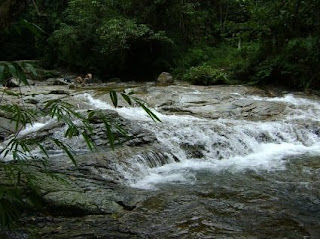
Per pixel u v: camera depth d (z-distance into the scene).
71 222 4.45
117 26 17.20
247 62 16.14
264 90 14.46
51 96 11.46
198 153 8.01
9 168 2.21
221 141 8.39
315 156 8.09
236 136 8.73
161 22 19.72
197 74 15.89
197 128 8.78
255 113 10.94
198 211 4.77
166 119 9.84
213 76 15.76
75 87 15.13
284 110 11.30
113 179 6.01
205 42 21.30
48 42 22.77
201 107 11.34
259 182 6.16
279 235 4.14
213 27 22.41
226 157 8.10
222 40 21.55
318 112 11.32
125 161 6.70
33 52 26.47
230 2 21.44
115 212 4.73
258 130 9.30
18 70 1.55
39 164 6.09
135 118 9.79
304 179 6.33
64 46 20.69
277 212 4.79
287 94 13.83
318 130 9.74
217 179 6.34
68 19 21.00
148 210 4.80
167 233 4.18
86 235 4.13
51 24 22.19
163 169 7.02
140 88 13.64
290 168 7.09
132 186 5.89
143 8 19.19
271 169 7.03
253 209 4.89
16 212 1.96
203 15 21.45
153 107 11.37
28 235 4.07
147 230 4.25
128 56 19.91
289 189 5.77
